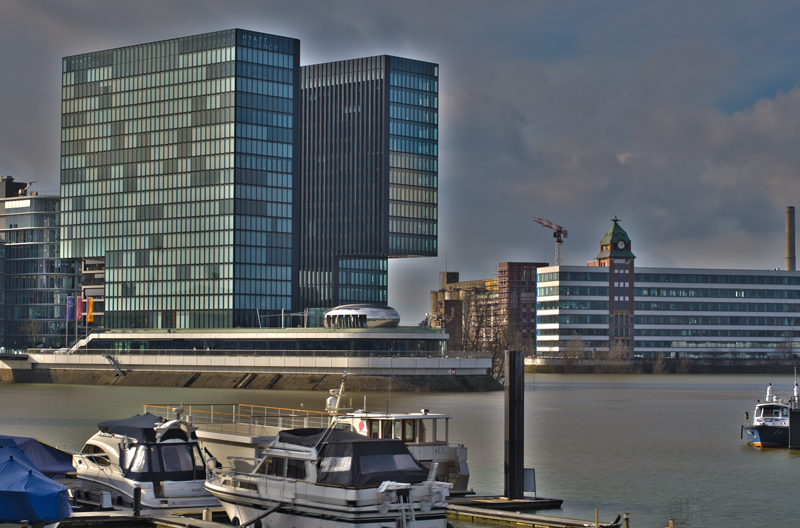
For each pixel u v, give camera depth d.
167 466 52.38
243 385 193.50
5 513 40.53
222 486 50.00
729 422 116.88
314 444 46.47
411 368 181.75
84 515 49.06
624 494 64.19
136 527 49.69
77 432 93.50
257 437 58.72
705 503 61.34
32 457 50.72
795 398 91.44
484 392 178.62
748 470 74.75
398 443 46.25
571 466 76.62
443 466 59.91
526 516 52.19
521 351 60.38
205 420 68.12
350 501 43.69
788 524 55.44
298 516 45.75
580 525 50.34
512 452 59.78
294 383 188.12
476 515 53.94
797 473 73.38
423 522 44.53
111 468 53.88
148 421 56.97
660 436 99.50
